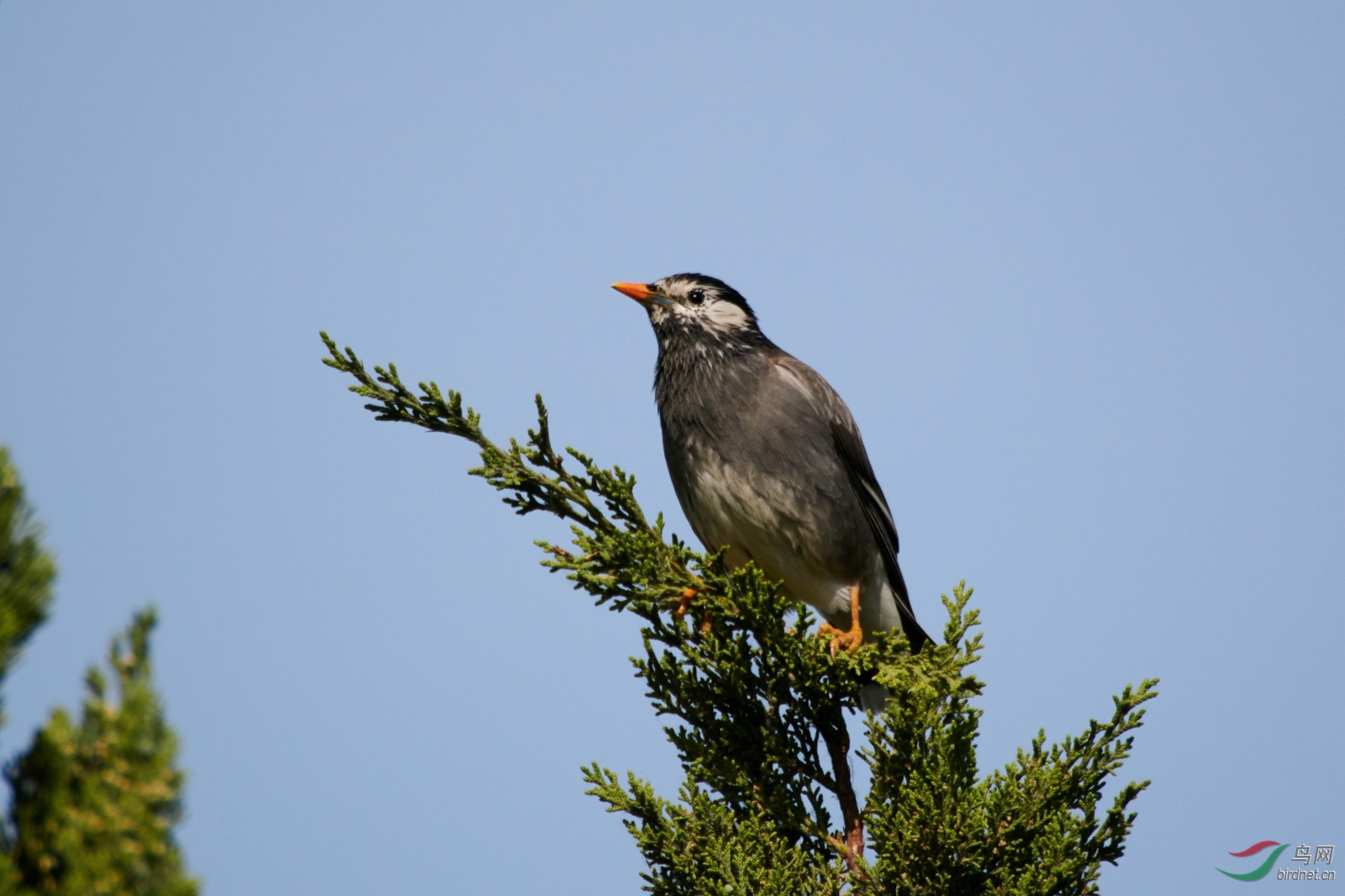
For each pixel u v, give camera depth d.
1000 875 8.17
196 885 4.35
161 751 4.49
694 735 9.60
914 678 8.77
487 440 9.88
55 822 4.33
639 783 9.08
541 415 9.77
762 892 8.45
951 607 8.88
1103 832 8.64
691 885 8.82
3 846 4.36
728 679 9.63
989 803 8.41
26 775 4.44
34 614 4.52
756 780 9.55
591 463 9.73
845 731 9.59
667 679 9.77
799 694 9.69
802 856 8.78
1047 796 8.43
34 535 4.61
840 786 9.45
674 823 8.99
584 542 9.60
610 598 9.77
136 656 4.64
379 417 9.92
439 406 9.82
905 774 8.55
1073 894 8.24
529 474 9.84
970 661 8.66
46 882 4.30
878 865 8.34
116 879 4.27
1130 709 8.58
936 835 8.14
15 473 4.64
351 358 9.82
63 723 4.46
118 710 4.50
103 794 4.36
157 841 4.34
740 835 8.83
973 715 8.42
